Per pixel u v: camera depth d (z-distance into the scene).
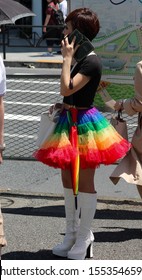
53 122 5.00
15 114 12.09
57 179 7.63
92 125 4.95
